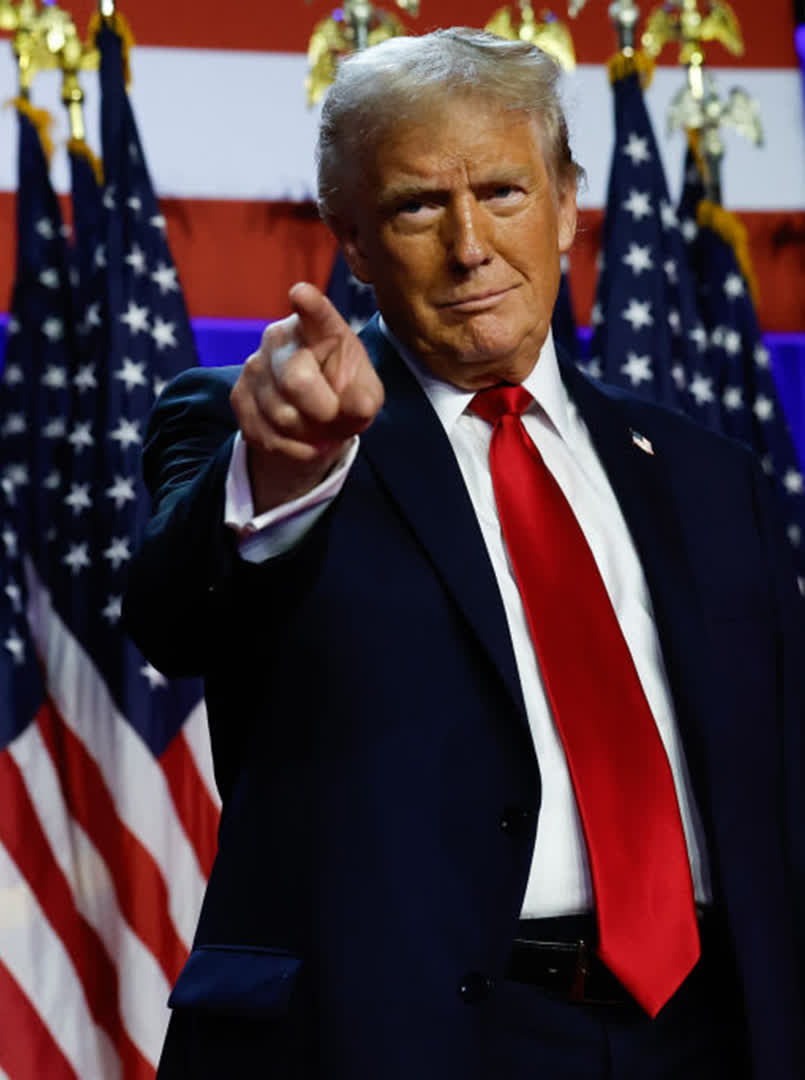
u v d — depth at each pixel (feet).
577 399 7.06
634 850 5.91
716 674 6.54
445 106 6.28
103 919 14.21
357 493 6.15
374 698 5.79
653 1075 5.87
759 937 6.12
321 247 16.34
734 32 16.40
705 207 16.33
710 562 6.89
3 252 15.85
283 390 4.55
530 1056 5.73
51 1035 13.78
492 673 5.84
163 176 16.21
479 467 6.57
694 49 16.31
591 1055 5.81
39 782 14.23
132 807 14.08
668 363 15.64
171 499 5.79
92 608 14.67
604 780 5.97
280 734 5.88
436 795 5.71
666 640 6.42
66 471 15.05
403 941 5.52
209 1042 5.79
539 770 5.77
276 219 16.31
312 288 4.57
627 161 16.05
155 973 13.85
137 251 15.12
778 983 6.08
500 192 6.39
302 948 5.62
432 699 5.81
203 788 14.40
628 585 6.58
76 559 14.78
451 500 6.15
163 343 15.03
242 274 16.20
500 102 6.34
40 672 14.67
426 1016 5.47
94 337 15.05
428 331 6.47
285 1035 5.58
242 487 5.17
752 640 6.82
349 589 5.91
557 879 5.92
